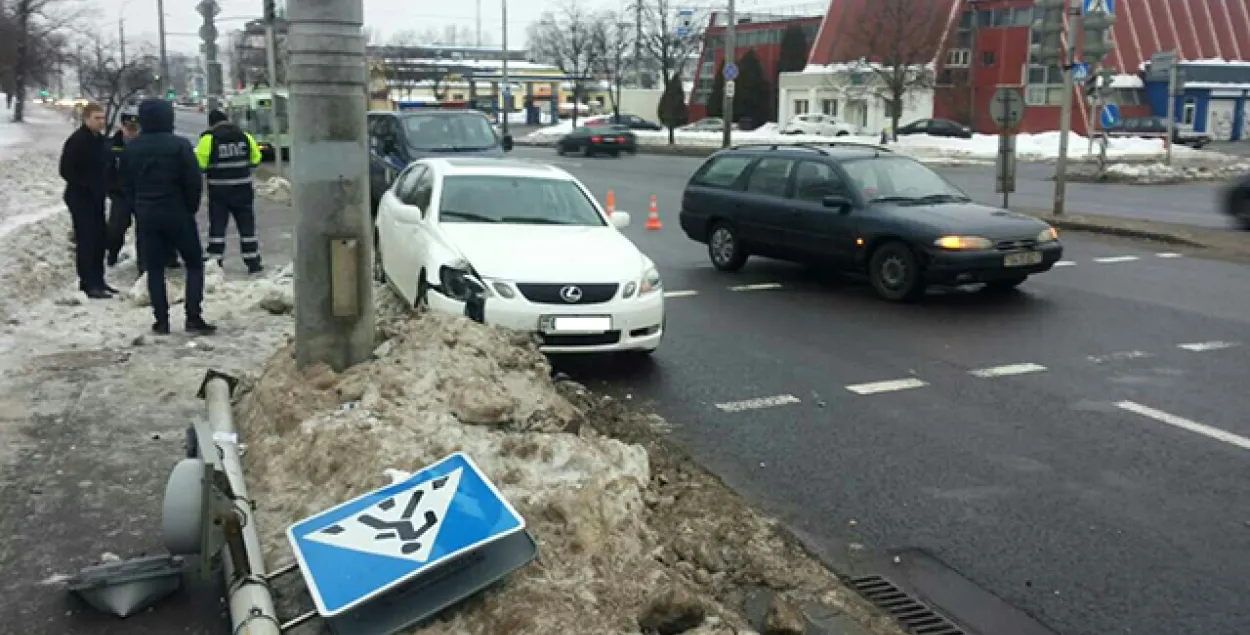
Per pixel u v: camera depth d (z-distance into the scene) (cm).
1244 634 420
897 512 542
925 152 4275
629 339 807
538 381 619
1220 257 1433
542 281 785
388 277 1020
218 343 820
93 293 1014
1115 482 584
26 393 669
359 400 560
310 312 603
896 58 4847
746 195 1289
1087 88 2919
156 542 463
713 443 647
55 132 3881
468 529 401
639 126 6494
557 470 499
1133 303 1105
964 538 511
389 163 1725
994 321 1016
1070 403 736
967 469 604
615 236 895
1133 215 1955
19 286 1022
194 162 830
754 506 547
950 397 751
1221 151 4806
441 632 376
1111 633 421
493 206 923
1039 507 548
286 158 3494
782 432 670
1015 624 429
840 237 1164
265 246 1479
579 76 7394
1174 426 683
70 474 536
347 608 370
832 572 473
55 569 437
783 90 6381
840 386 780
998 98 1673
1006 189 1689
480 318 779
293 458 508
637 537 457
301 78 586
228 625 399
